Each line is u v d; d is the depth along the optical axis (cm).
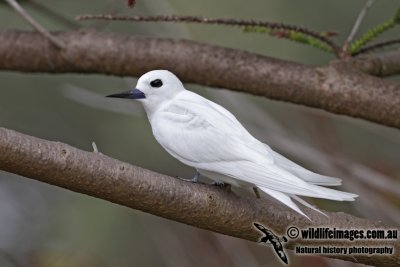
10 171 704
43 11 1130
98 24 1151
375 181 1069
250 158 808
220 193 763
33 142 700
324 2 1538
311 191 752
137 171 733
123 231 1588
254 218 772
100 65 1072
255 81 1020
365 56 1026
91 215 1609
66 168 707
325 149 1147
